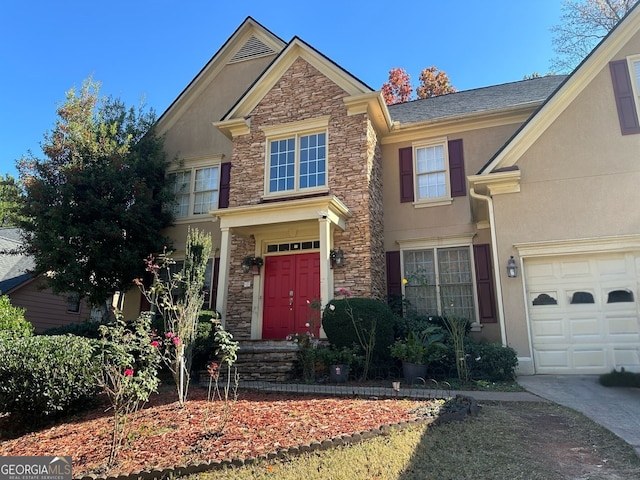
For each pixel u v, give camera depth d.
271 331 11.15
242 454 4.01
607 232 8.57
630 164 8.76
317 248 11.36
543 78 14.19
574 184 8.96
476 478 3.68
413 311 11.41
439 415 5.23
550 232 8.86
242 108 12.73
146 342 5.45
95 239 11.49
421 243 11.97
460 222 11.74
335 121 11.54
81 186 11.77
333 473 3.67
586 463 4.00
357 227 10.67
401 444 4.34
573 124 9.24
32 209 11.21
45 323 16.47
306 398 6.46
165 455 4.12
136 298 13.40
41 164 12.09
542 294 8.84
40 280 15.23
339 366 7.98
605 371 8.22
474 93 14.48
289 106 12.20
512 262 8.89
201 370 8.96
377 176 12.13
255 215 10.47
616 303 8.41
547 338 8.62
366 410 5.49
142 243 12.61
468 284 11.38
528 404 6.21
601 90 9.27
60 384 6.01
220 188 13.72
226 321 11.52
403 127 12.53
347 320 8.54
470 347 8.28
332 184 11.16
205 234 13.36
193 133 14.80
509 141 9.44
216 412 5.54
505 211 9.23
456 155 12.18
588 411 5.76
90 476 3.65
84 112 13.00
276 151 12.13
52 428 5.72
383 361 8.70
